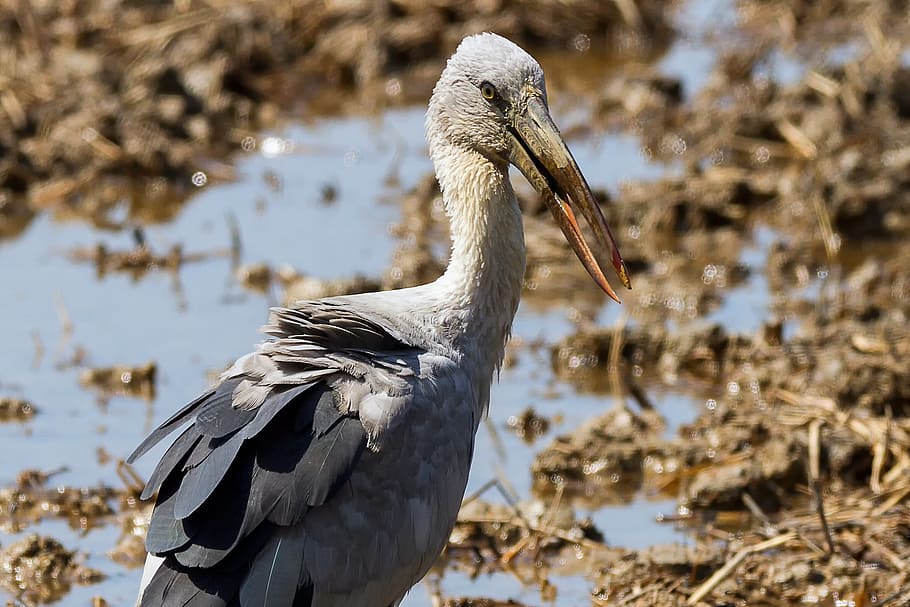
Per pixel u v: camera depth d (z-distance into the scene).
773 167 20.36
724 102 22.53
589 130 21.77
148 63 22.28
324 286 15.69
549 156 10.11
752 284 17.20
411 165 20.47
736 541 11.90
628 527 12.31
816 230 18.34
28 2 23.09
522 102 10.18
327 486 8.42
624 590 11.23
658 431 13.75
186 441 8.45
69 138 19.88
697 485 12.60
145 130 20.19
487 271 10.11
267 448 8.41
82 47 23.12
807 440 12.87
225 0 24.45
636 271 17.55
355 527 8.59
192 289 16.53
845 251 18.08
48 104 20.55
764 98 22.02
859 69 22.17
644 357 15.28
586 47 25.27
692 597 11.08
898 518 11.97
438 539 9.21
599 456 13.09
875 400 13.80
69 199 19.22
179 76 21.78
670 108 22.16
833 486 12.77
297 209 19.02
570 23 25.30
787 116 21.36
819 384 14.04
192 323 15.62
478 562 11.71
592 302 16.69
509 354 15.43
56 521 12.06
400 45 23.98
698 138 21.22
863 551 11.62
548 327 16.08
